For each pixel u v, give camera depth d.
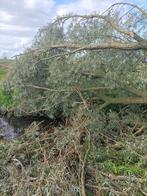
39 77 4.47
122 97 4.36
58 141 3.42
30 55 4.24
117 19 4.20
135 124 4.02
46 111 4.62
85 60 4.02
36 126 3.89
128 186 2.79
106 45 3.84
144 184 2.84
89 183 2.98
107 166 3.15
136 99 4.16
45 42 4.36
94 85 4.31
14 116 5.12
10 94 5.11
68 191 2.75
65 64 4.08
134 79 4.15
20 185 2.82
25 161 3.34
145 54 4.12
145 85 4.31
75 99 4.29
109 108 4.41
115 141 3.61
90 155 3.31
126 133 3.89
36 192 2.70
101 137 3.73
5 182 3.02
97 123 3.77
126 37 4.15
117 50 3.99
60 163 3.00
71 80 4.10
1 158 3.32
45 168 2.99
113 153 3.43
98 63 4.03
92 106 4.23
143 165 3.19
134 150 3.39
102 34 4.16
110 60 4.03
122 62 4.05
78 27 4.23
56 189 2.73
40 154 3.35
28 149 3.45
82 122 3.66
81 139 3.61
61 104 4.43
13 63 4.43
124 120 4.05
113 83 4.05
